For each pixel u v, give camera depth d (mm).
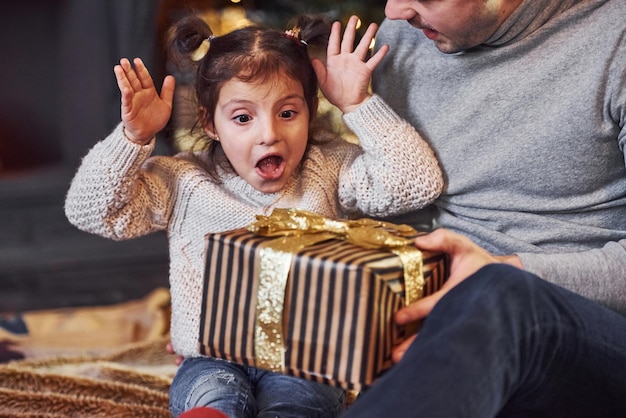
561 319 1043
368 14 2613
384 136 1393
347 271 1031
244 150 1372
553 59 1316
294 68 1379
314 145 1510
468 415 946
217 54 1390
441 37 1340
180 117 1647
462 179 1387
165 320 2465
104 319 2477
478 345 972
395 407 932
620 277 1213
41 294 2842
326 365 1058
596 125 1289
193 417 1083
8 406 1669
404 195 1391
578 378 1086
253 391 1358
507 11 1302
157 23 2828
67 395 1714
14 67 3199
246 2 2781
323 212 1438
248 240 1114
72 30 2990
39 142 3285
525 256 1217
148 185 1413
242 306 1114
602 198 1335
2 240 2998
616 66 1271
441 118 1408
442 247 1118
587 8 1305
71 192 1389
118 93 3010
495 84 1352
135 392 1747
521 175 1343
